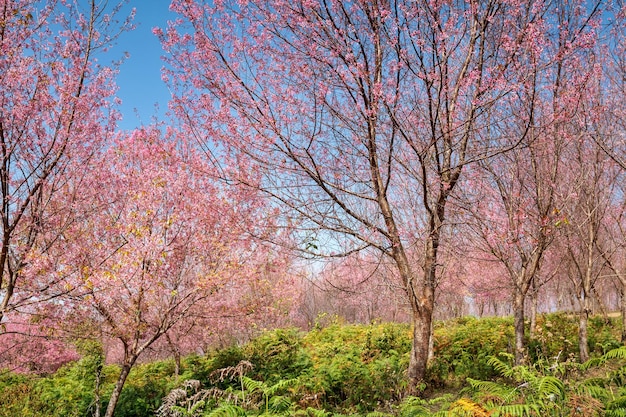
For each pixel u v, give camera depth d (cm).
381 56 809
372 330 1398
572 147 980
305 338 1476
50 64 832
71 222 865
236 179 857
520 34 734
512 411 429
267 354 1162
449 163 861
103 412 956
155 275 897
